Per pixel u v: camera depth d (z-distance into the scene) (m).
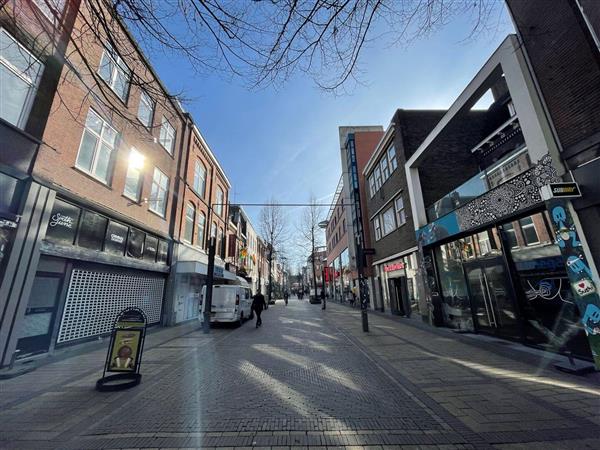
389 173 15.27
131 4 2.69
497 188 7.39
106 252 8.74
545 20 5.91
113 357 4.76
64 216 7.22
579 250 5.13
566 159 5.52
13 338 5.69
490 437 2.95
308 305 29.53
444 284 10.55
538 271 6.57
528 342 6.80
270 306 27.80
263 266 44.19
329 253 44.16
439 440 2.92
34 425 3.30
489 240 8.17
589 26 5.13
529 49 6.26
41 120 6.62
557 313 6.09
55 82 6.98
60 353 6.97
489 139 10.82
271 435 3.05
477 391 4.21
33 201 6.23
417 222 11.72
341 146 29.62
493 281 8.03
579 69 5.32
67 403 3.96
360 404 3.85
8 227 5.72
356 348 7.38
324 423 3.31
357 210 22.72
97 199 8.51
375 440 2.94
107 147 9.22
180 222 13.98
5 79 5.99
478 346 7.19
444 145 12.85
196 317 15.46
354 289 24.66
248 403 3.91
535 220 6.60
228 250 23.48
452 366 5.55
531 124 6.18
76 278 7.66
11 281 5.70
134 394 4.28
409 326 11.05
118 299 9.37
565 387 4.21
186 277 14.42
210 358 6.52
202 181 17.72
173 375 5.23
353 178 23.22
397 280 15.38
